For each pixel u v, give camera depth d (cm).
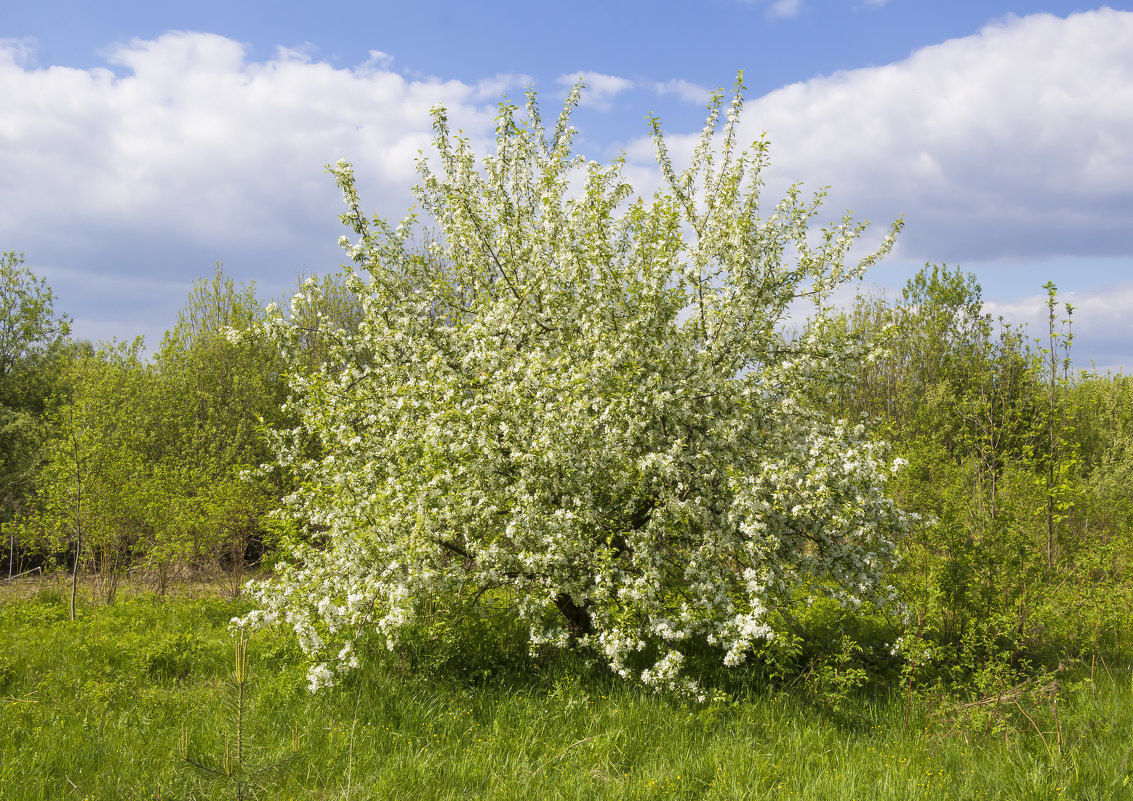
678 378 769
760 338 815
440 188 955
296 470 858
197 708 654
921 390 2088
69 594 1254
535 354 734
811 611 913
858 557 746
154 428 1734
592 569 715
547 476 702
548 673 721
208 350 1969
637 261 845
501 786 504
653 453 713
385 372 862
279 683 688
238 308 1936
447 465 718
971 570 770
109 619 980
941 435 1408
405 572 710
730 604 684
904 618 739
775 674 691
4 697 684
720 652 791
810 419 859
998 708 631
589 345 789
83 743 571
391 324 893
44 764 530
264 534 1335
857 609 741
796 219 841
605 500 801
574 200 878
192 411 1802
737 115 883
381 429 820
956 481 1001
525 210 942
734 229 788
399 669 702
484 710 647
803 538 790
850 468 674
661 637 700
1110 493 1362
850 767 532
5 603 1202
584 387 732
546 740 587
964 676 748
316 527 922
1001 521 799
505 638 805
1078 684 703
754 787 498
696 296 859
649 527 741
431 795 495
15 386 2219
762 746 580
